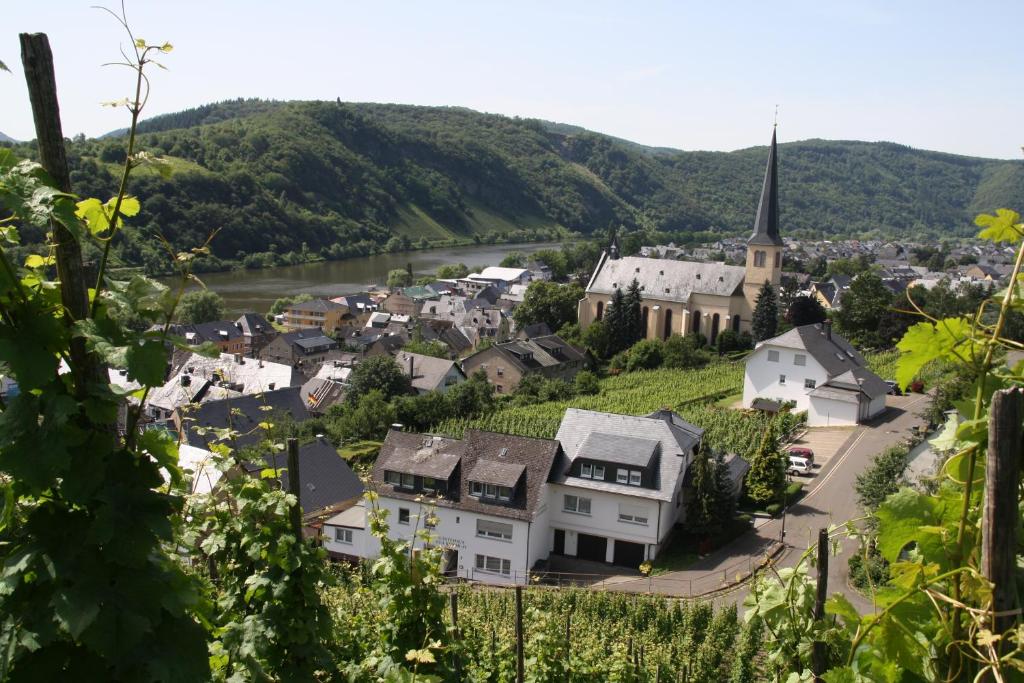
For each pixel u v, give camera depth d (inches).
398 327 4670.3
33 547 185.3
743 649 921.5
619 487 1477.6
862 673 180.1
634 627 1112.8
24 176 179.3
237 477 380.8
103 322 187.2
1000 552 151.0
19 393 184.9
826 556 304.0
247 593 346.0
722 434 2190.0
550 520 1519.4
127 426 201.0
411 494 1503.4
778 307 3932.1
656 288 4074.8
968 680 162.7
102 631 180.4
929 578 169.5
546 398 2920.8
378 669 430.3
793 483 1796.3
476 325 4680.1
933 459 1467.8
